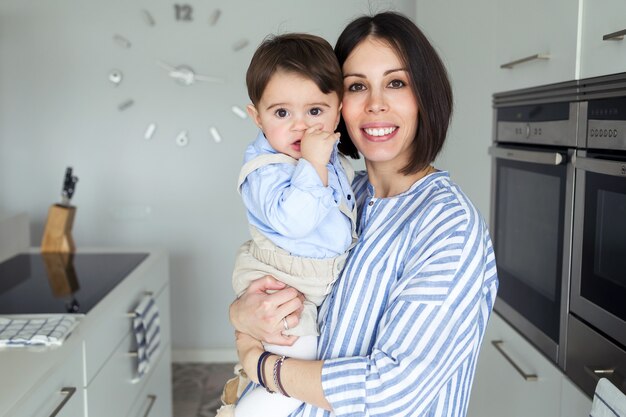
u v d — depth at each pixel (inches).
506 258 84.9
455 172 109.3
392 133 44.3
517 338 79.4
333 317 43.6
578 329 63.4
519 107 79.9
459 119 106.7
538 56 70.8
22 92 148.8
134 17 146.7
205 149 150.9
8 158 150.4
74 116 149.4
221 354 156.3
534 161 72.1
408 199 44.1
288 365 40.5
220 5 146.7
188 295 155.0
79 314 72.5
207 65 148.5
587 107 61.9
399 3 146.0
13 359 59.6
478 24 95.9
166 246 153.5
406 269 40.3
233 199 152.3
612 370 56.9
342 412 37.8
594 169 59.5
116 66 148.3
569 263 65.9
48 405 57.1
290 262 45.6
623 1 53.8
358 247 43.9
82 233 152.4
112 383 77.6
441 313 37.7
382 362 37.5
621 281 55.6
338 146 52.3
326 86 44.9
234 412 46.1
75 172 150.8
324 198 42.1
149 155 150.9
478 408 94.1
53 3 146.3
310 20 147.6
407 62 43.0
